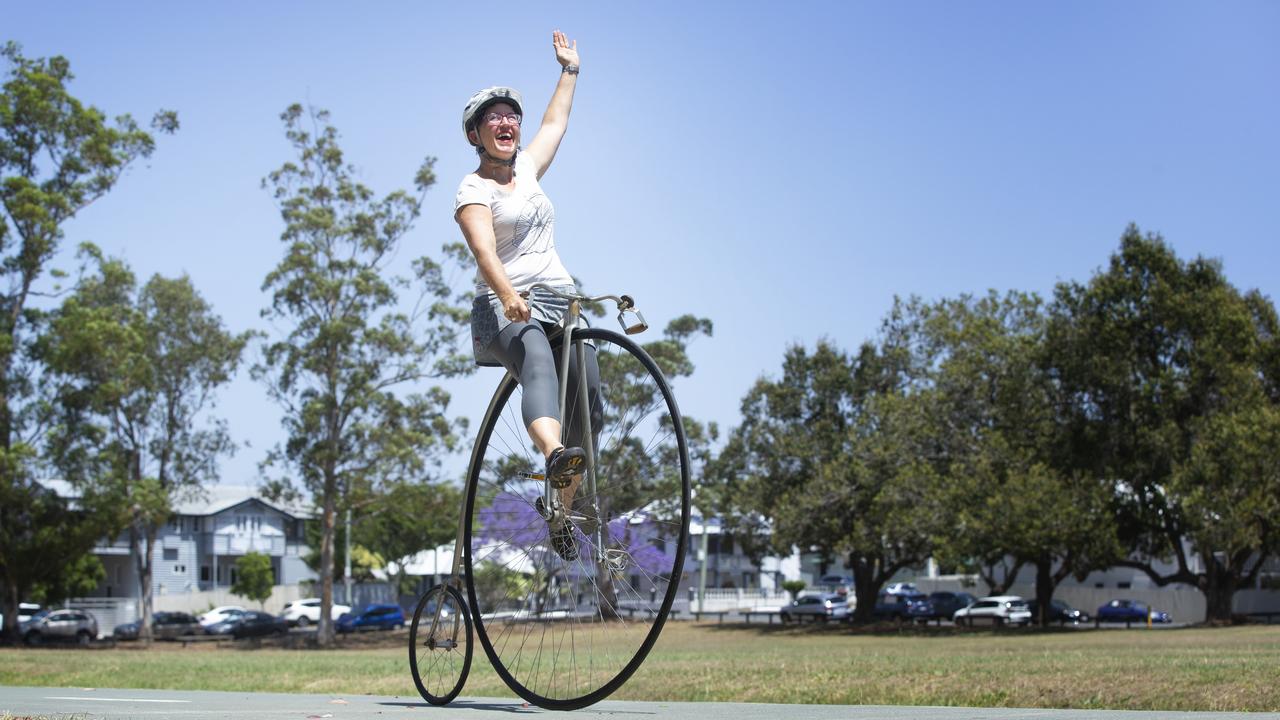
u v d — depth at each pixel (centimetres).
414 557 6825
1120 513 3525
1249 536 3141
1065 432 3534
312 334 3572
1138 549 3712
